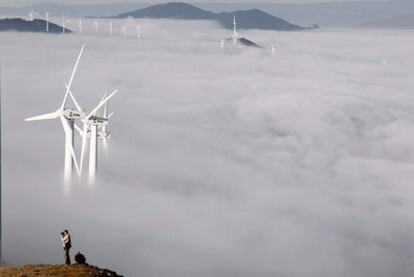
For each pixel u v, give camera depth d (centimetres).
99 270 5391
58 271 5309
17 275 5234
